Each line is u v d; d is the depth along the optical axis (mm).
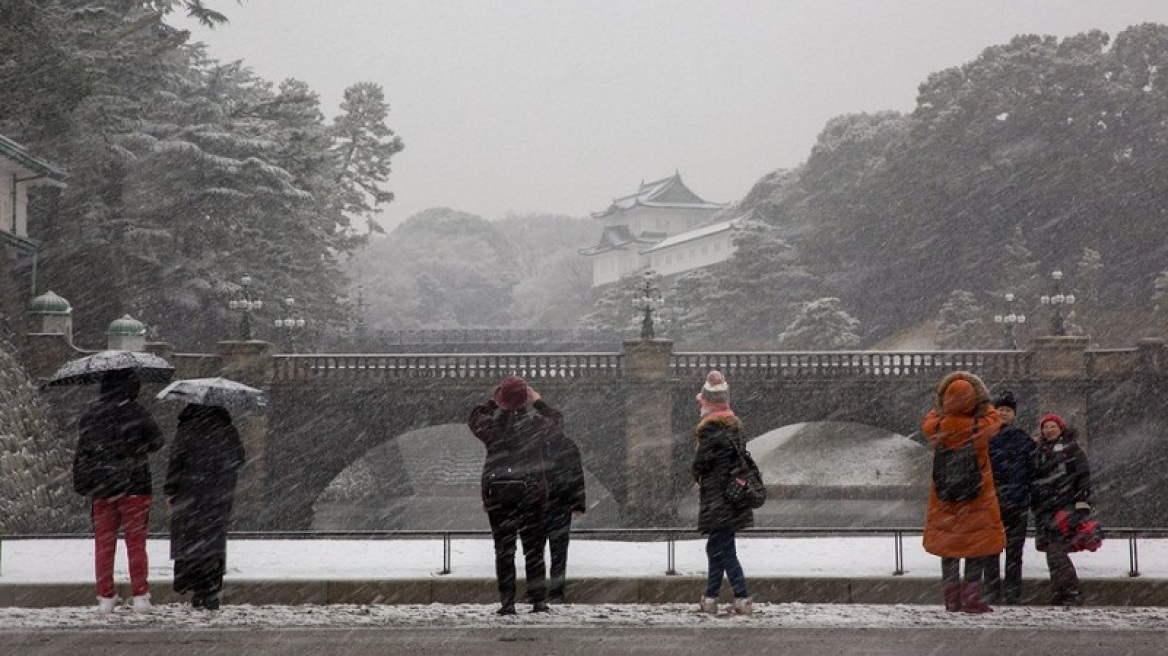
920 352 50500
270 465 49594
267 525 49188
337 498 71250
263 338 69375
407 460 89125
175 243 65250
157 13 56000
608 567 14664
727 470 12391
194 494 12977
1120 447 49500
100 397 12977
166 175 63188
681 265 149375
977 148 100625
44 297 46594
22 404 41688
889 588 13648
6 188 50219
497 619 12062
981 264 99438
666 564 14938
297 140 69625
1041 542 13453
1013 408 13562
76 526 43344
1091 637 10953
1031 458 13422
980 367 50438
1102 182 97250
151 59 61125
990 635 11070
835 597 13656
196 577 12820
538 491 12469
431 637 10938
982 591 13477
